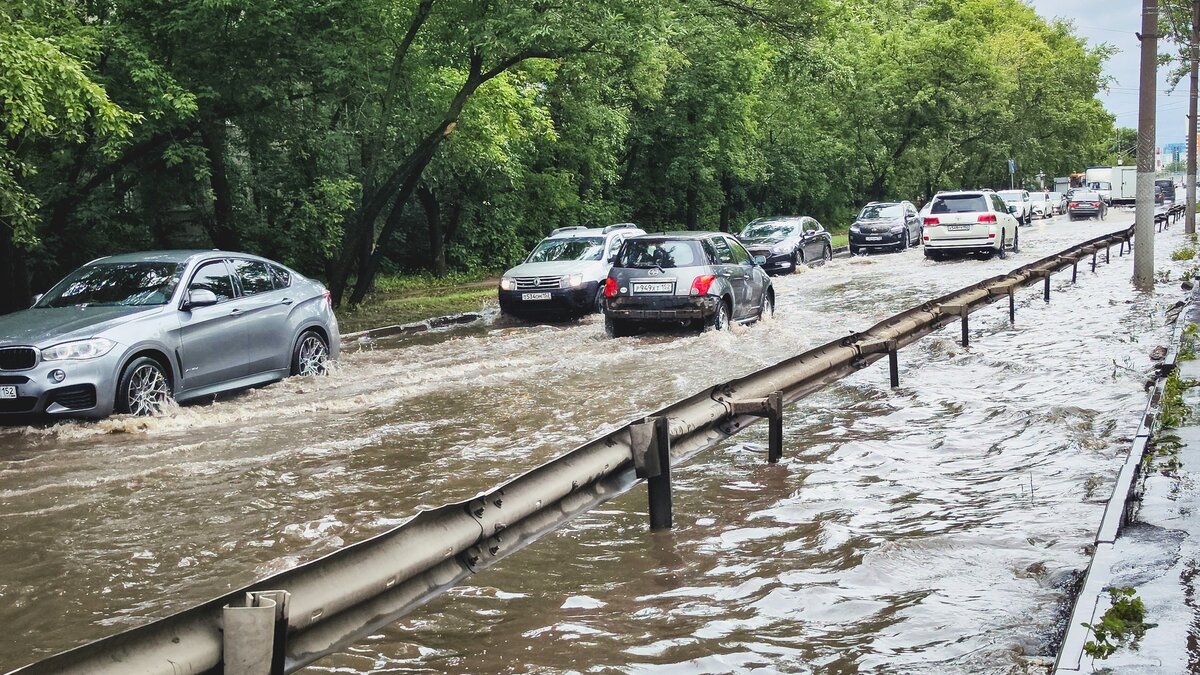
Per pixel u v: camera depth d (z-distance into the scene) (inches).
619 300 642.8
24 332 397.4
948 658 164.9
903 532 233.5
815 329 667.4
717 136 1592.0
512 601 196.7
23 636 186.9
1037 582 198.8
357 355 610.5
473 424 380.5
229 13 714.2
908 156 2332.7
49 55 505.7
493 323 793.6
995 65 2487.7
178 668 118.3
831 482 280.7
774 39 1030.4
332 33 778.8
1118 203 3233.3
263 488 290.4
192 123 734.5
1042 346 516.4
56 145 652.7
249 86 733.9
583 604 194.2
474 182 1250.6
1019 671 157.2
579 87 917.2
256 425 389.7
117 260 461.7
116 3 691.4
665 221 1776.6
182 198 817.5
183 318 431.5
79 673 109.2
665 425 241.1
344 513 263.1
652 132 1585.9
